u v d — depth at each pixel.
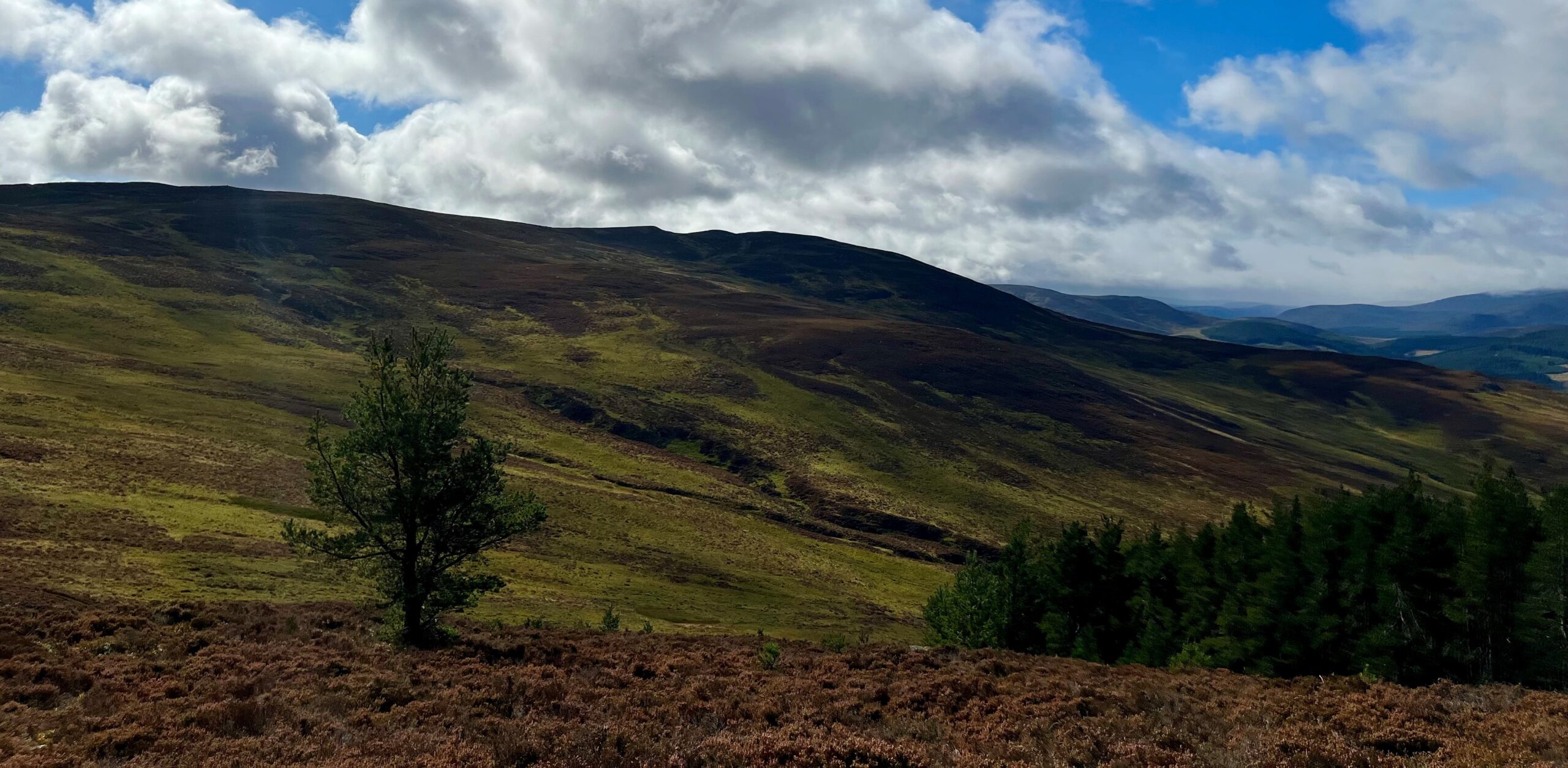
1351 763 13.84
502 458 27.38
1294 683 22.41
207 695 16.14
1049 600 53.44
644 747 13.62
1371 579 41.41
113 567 45.62
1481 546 38.19
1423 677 38.12
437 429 25.66
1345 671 41.06
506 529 27.36
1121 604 54.00
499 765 12.57
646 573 78.00
